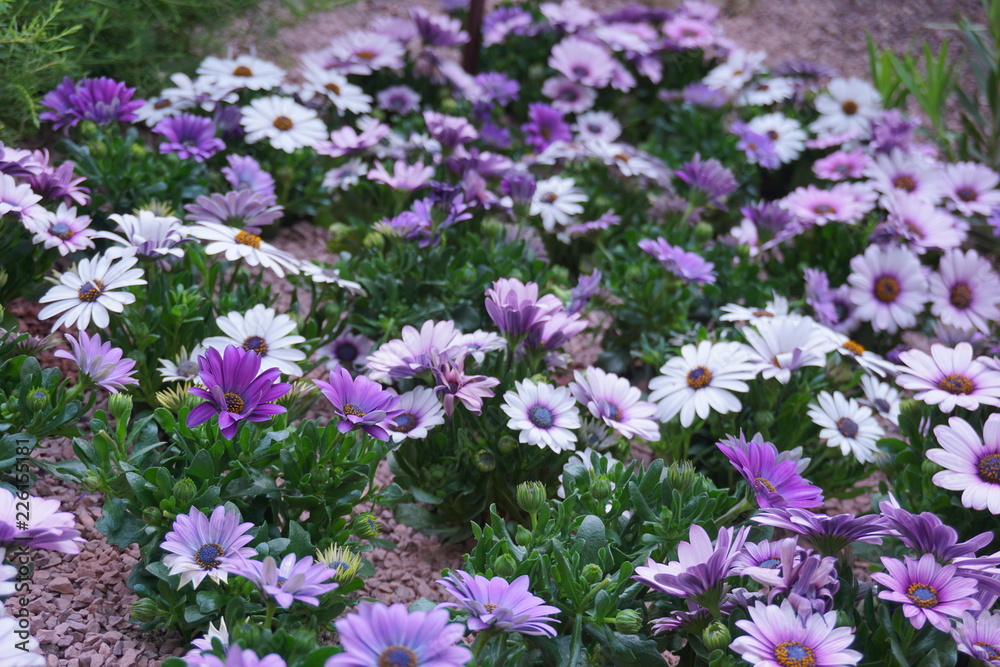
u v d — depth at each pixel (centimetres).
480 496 289
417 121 490
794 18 740
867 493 340
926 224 405
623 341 384
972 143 560
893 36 724
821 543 221
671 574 202
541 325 281
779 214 403
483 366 294
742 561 216
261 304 299
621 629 209
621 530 243
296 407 305
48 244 275
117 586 250
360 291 330
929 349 363
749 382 325
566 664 209
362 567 240
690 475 239
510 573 215
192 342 302
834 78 581
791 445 323
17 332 297
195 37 464
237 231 304
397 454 289
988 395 271
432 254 345
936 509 275
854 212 421
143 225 291
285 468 234
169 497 221
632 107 575
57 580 246
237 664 167
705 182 416
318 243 429
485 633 188
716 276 384
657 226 435
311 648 184
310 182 429
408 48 545
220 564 201
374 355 270
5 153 293
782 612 196
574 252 444
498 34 571
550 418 269
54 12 337
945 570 210
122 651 230
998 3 533
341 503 241
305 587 185
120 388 262
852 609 222
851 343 336
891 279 383
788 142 507
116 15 405
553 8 584
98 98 368
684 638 236
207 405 213
